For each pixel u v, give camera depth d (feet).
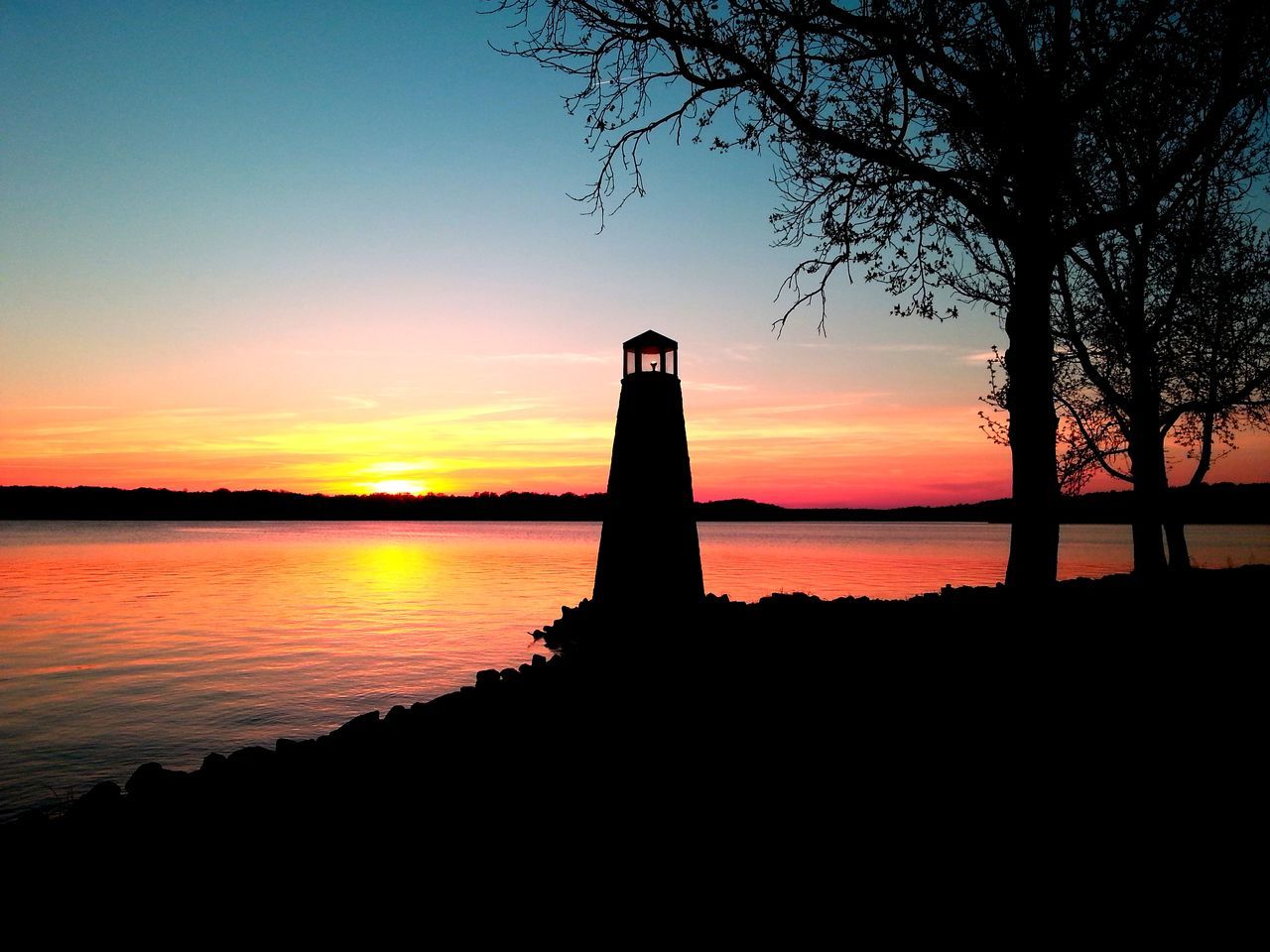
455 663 79.05
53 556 258.57
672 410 64.90
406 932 16.85
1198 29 35.65
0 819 40.45
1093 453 78.74
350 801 25.27
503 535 544.62
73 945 17.28
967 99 40.65
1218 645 44.32
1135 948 15.55
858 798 23.72
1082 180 50.96
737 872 19.19
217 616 116.26
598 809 23.48
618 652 52.13
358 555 270.26
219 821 24.22
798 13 36.09
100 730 57.88
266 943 16.74
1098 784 24.35
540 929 16.76
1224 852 19.71
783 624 57.52
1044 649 34.58
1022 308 35.86
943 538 464.65
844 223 41.24
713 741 29.94
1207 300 68.49
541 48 38.32
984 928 16.38
